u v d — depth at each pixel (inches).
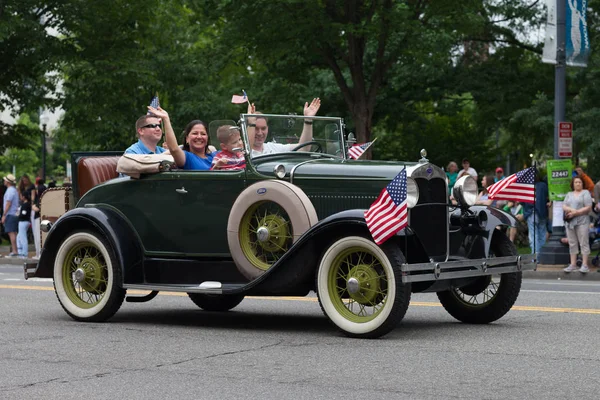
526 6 1619.1
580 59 922.7
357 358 353.1
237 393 292.0
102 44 1470.2
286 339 404.2
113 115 1466.5
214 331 433.7
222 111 1779.0
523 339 399.5
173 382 310.0
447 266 408.5
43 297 594.2
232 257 440.8
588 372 323.0
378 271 403.2
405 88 1688.0
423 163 418.3
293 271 418.0
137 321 476.1
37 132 1589.6
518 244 1087.6
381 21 1203.2
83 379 316.5
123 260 464.1
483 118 1699.1
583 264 838.5
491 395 286.8
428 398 283.0
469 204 446.6
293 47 1227.2
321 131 482.6
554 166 904.9
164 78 1788.9
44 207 529.3
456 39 1572.3
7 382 312.7
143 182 470.9
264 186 428.1
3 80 1450.5
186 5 1446.9
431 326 447.2
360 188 419.5
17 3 1376.7
